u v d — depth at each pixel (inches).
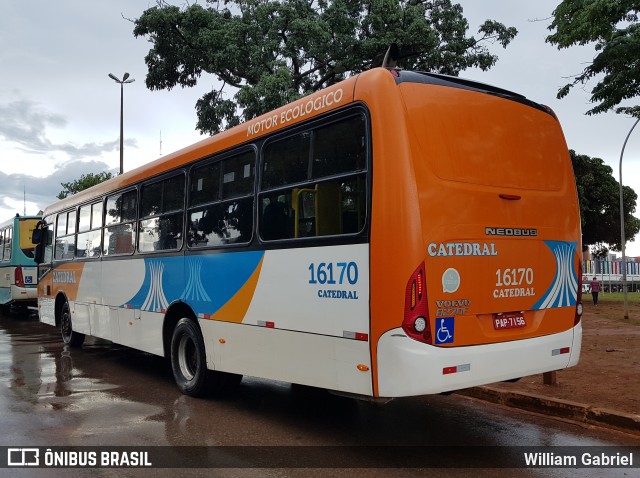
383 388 169.2
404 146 172.6
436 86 186.1
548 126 214.8
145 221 316.8
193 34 677.3
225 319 241.4
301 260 201.2
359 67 679.1
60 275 445.4
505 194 190.2
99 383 305.9
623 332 486.0
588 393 252.2
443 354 168.9
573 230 214.1
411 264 166.9
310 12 676.1
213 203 255.6
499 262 185.5
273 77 596.1
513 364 185.2
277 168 218.8
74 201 425.4
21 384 302.7
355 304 178.7
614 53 345.4
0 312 791.1
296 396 274.7
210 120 747.4
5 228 745.0
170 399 268.2
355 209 182.2
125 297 333.4
